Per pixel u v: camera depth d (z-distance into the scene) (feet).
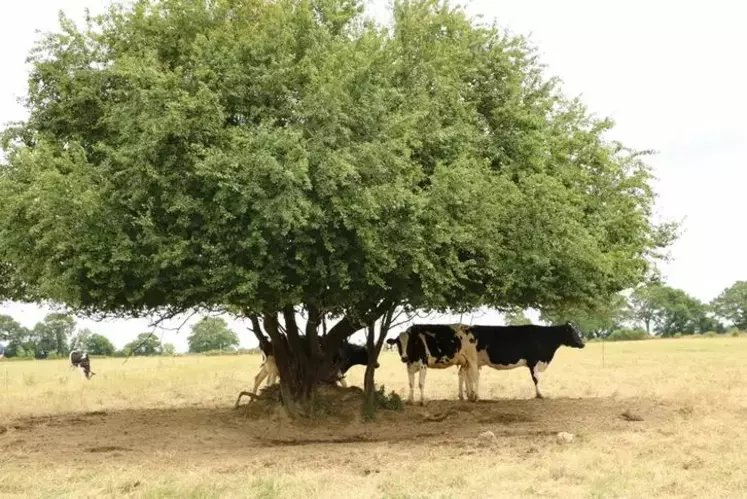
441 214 50.49
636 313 425.69
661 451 44.78
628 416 61.62
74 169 48.32
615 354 188.44
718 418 57.72
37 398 89.66
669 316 435.12
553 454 44.32
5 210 49.67
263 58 50.98
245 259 48.14
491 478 38.17
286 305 52.90
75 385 111.75
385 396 68.90
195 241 47.14
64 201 46.68
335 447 51.55
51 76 56.54
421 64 56.59
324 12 56.24
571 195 57.52
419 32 58.23
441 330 73.72
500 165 58.85
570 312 65.05
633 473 38.52
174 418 67.72
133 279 50.21
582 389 88.84
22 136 57.67
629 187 63.77
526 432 55.83
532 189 53.88
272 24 51.52
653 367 127.75
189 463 45.55
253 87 50.39
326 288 51.55
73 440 56.59
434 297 54.03
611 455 43.73
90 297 51.80
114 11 55.98
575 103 65.36
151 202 47.26
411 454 46.91
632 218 62.08
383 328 65.05
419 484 37.09
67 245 46.91
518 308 63.62
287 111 49.78
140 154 46.44
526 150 58.70
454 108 56.85
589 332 357.41
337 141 48.75
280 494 35.47
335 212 47.14
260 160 44.37
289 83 50.83
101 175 48.52
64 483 39.73
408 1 60.29
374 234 47.47
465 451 47.50
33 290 60.85
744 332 411.75
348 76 48.70
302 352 63.82
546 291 56.95
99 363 223.51
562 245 54.19
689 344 257.55
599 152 62.69
